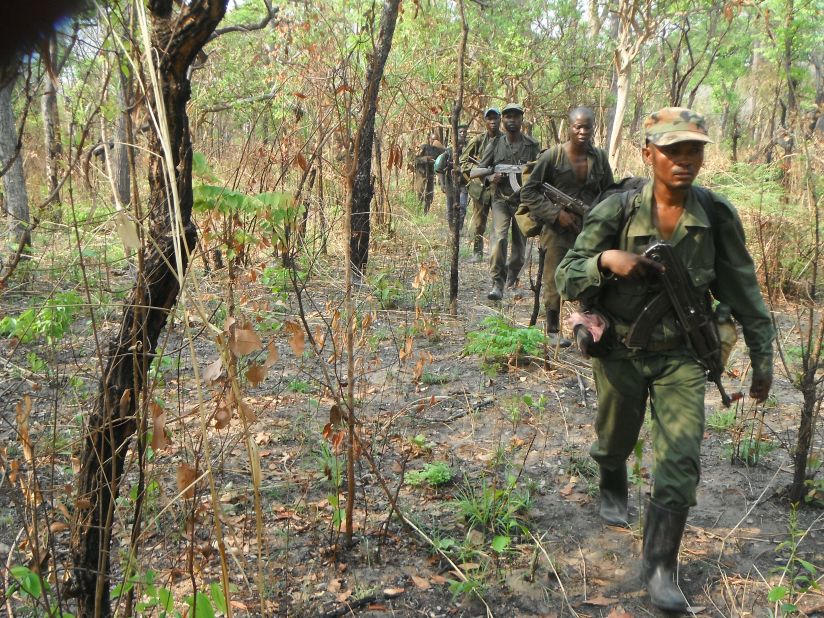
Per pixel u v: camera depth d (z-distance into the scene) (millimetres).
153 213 2090
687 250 2789
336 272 7133
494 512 3416
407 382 5203
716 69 16969
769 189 7824
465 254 10273
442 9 11891
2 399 4066
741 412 4668
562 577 3041
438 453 4160
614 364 3016
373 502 3596
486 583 2988
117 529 3068
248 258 6199
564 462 4070
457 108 6645
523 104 13727
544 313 7250
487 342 5473
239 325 2248
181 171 2072
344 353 5551
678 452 2771
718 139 19078
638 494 3574
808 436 3590
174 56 1943
